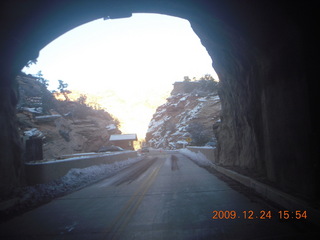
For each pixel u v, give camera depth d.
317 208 5.12
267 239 4.53
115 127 70.56
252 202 7.26
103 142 58.12
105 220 6.25
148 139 115.00
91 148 52.72
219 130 17.30
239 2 7.08
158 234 5.09
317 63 5.97
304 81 6.12
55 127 40.53
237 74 11.47
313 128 5.97
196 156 27.62
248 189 9.06
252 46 8.30
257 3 6.61
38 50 9.16
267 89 8.11
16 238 5.32
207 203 7.43
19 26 7.59
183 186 10.55
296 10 5.95
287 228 5.03
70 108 61.59
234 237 4.72
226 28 8.52
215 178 12.48
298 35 6.19
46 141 35.03
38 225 6.17
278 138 7.55
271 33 7.09
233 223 5.51
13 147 9.12
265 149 8.71
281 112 7.27
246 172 10.85
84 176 14.39
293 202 5.84
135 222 5.96
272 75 7.72
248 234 4.82
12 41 7.84
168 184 11.27
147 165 23.02
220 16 7.96
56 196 9.88
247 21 7.52
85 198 9.19
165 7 8.77
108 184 12.37
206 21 9.02
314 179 5.93
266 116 8.27
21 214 7.38
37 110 40.72
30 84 47.28
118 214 6.73
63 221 6.39
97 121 64.44
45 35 8.61
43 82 54.25
